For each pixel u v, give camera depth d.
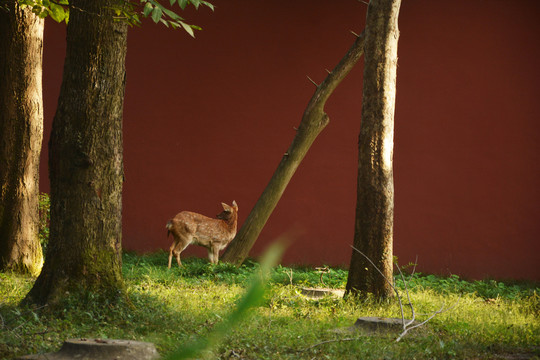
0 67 13.60
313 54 18.70
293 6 18.86
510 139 17.48
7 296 10.34
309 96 18.66
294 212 18.59
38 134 14.00
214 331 0.79
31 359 6.23
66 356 6.35
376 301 11.27
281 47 18.86
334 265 18.20
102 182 9.46
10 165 13.68
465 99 17.80
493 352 8.10
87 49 9.25
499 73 17.61
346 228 18.31
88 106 9.28
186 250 18.66
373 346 7.78
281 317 9.69
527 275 17.17
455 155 17.80
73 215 9.35
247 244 16.38
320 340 8.16
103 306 9.15
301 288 12.70
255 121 18.86
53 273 9.30
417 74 18.11
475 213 17.59
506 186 17.44
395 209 18.08
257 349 7.47
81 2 9.26
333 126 18.56
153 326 8.46
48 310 8.93
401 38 18.25
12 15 13.47
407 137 18.11
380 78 11.41
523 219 17.30
